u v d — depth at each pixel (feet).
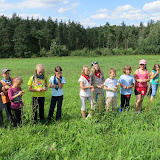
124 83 20.38
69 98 28.07
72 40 351.87
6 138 13.44
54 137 13.94
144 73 20.74
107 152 11.75
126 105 20.57
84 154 11.34
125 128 15.35
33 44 288.51
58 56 273.54
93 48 384.88
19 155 11.00
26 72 69.05
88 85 18.85
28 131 14.74
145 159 11.06
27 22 307.17
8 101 17.30
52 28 350.84
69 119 18.34
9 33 270.87
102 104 17.39
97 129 14.89
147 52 277.23
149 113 17.90
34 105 16.90
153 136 13.50
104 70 69.97
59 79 18.04
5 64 120.47
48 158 11.54
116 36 379.55
